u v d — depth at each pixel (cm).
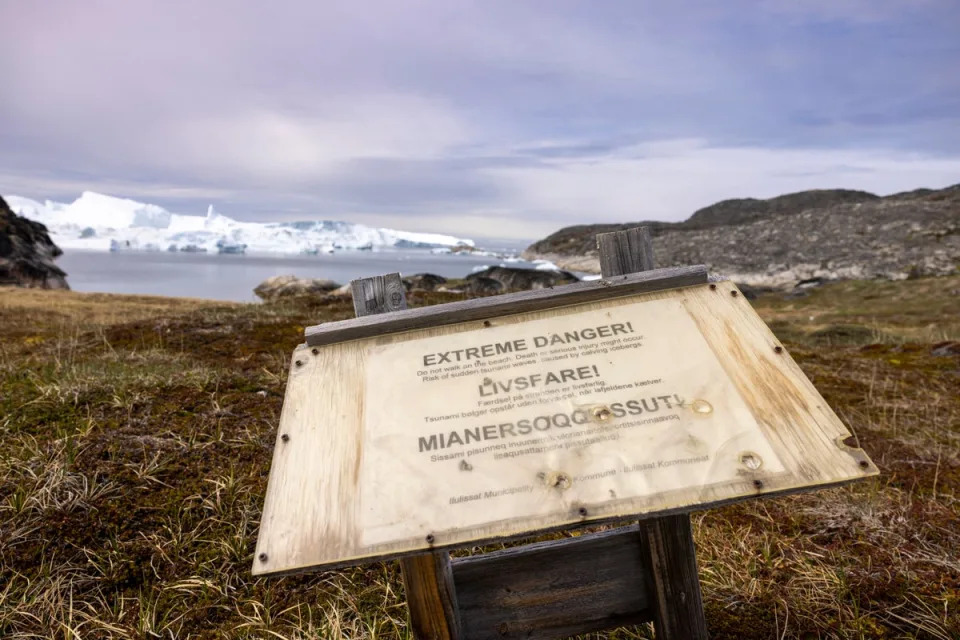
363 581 292
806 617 258
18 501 306
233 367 605
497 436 172
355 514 159
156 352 632
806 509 348
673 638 210
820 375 659
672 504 154
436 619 195
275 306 1034
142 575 283
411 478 165
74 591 272
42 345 746
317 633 252
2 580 272
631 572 215
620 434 169
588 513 153
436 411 180
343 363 198
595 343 195
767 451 162
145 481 342
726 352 188
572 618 213
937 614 254
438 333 205
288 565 152
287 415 183
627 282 209
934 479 389
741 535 324
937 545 307
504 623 211
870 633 247
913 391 601
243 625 259
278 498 164
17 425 391
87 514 309
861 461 158
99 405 429
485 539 152
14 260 4231
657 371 185
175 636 252
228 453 383
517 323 206
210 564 291
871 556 300
